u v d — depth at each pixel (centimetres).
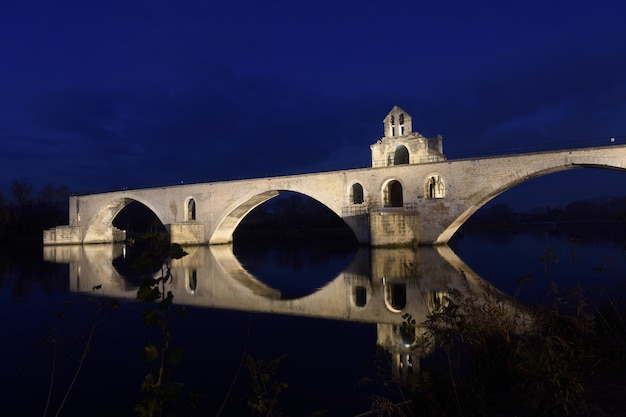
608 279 1972
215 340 1169
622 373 649
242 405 755
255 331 1252
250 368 501
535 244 4612
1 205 8588
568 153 3431
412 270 798
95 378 934
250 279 2433
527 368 598
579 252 3309
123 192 6519
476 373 686
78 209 7200
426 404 622
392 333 1188
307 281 2300
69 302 723
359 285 2077
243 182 5419
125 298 1880
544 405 525
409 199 4234
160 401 319
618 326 914
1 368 1005
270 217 10725
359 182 4562
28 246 6906
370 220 4034
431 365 819
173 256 336
